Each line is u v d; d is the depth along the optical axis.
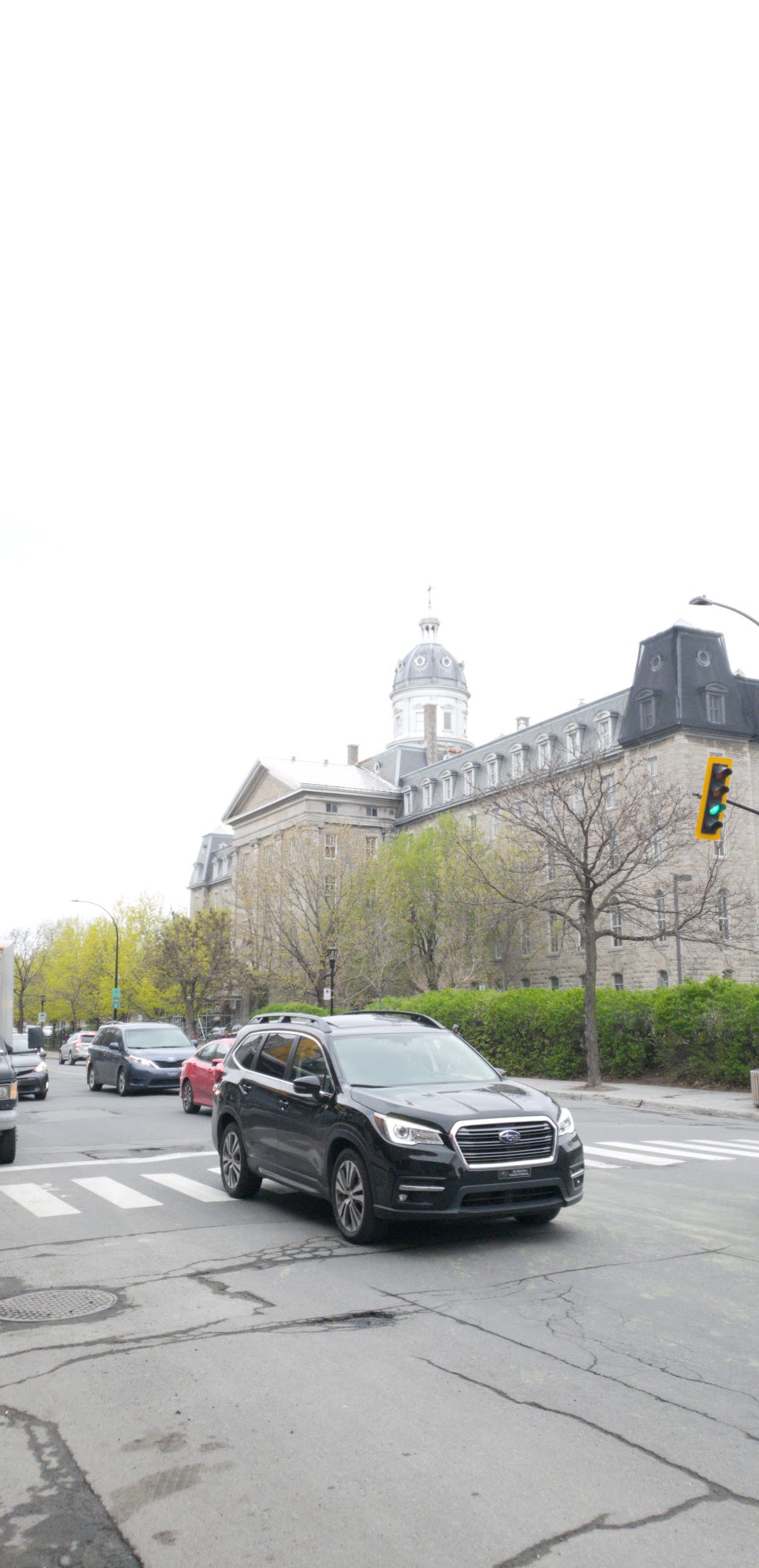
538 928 59.16
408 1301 7.12
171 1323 6.72
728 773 20.77
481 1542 3.99
